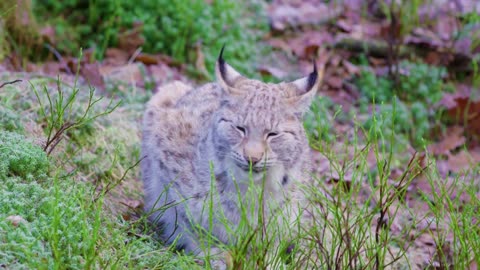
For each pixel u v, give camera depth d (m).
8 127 10.48
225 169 9.12
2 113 10.53
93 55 14.51
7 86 11.56
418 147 14.19
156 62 14.91
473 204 9.70
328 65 15.99
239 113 8.90
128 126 12.22
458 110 14.78
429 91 15.46
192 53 15.45
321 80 15.50
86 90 12.91
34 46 14.54
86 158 10.94
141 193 11.14
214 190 9.22
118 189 10.93
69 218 8.59
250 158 8.69
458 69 16.17
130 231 9.26
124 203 10.29
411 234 11.11
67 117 11.45
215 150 9.15
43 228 8.30
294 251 8.68
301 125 9.31
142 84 14.21
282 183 9.23
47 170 9.70
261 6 17.39
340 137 13.73
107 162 11.36
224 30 16.02
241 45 15.87
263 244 8.42
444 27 17.28
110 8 15.36
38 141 10.47
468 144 14.41
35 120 11.23
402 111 14.55
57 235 8.14
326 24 17.25
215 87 10.73
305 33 16.98
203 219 9.39
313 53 16.27
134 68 14.38
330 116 14.43
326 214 9.01
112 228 9.05
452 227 9.18
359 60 16.33
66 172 10.31
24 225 8.30
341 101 15.10
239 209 9.21
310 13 17.58
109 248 8.68
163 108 10.74
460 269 9.11
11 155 9.41
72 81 13.33
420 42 16.50
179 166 9.70
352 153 12.79
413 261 10.57
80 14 15.60
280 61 16.11
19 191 8.94
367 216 8.88
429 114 14.91
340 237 8.86
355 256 8.66
